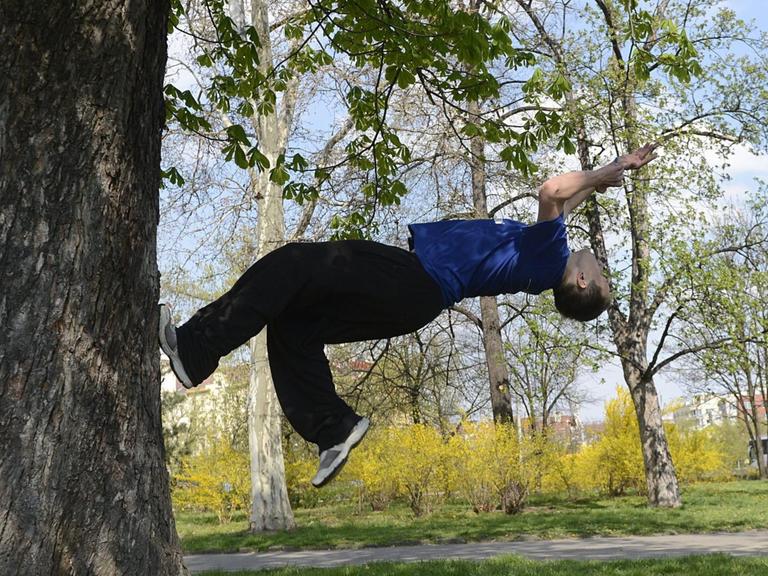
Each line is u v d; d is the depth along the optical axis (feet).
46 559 8.45
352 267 10.00
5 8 8.93
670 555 37.24
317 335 10.39
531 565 32.37
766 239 61.31
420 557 41.70
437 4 22.18
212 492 76.18
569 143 26.63
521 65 26.96
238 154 23.93
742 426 178.81
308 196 27.40
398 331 10.48
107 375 9.06
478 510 70.08
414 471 69.56
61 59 9.08
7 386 8.56
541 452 68.49
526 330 73.20
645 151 10.77
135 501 9.16
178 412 119.14
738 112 58.70
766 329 57.47
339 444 10.09
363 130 27.37
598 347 60.08
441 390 91.71
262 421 61.98
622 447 87.20
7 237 8.80
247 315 9.73
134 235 9.50
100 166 9.22
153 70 9.97
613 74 54.70
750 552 37.96
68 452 8.70
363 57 25.67
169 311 9.87
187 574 9.80
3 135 8.93
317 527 61.72
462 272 10.34
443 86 25.20
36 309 8.73
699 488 97.40
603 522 55.83
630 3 24.75
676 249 56.59
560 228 10.46
